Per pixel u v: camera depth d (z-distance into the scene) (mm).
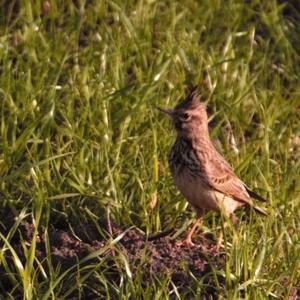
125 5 19406
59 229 14234
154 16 19422
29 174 14828
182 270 13016
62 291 12703
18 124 16078
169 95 16922
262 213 14492
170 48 18078
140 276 12438
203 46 18922
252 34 19188
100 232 13555
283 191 15016
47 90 16719
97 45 18359
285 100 17875
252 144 16203
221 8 20266
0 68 17562
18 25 19047
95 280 12766
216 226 14641
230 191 14289
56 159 15047
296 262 13188
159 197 14656
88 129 15750
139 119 16219
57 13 19250
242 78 17656
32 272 12711
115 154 15211
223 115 16469
